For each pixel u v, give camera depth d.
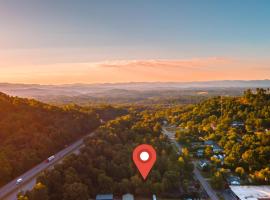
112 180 131.25
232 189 139.88
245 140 193.00
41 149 154.38
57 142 171.00
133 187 131.12
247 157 167.75
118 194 129.88
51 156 155.25
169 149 177.88
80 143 185.12
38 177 116.00
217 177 143.50
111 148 155.12
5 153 137.50
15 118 179.00
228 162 168.75
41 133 169.88
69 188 112.62
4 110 189.12
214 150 195.62
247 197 131.88
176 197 132.00
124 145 166.88
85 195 114.88
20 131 164.12
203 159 186.62
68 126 195.38
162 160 151.12
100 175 129.62
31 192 102.38
